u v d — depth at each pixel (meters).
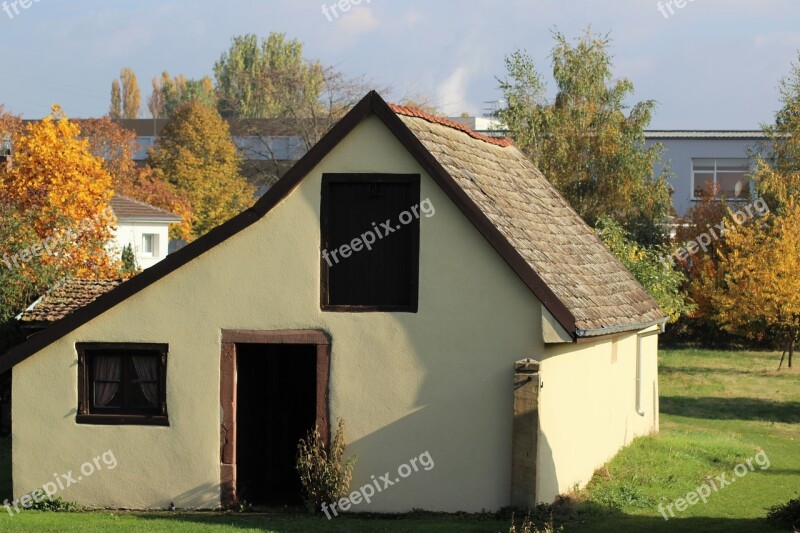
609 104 46.97
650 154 47.16
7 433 22.89
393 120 15.12
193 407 15.91
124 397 16.23
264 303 15.70
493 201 16.38
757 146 51.28
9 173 32.06
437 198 15.16
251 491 17.22
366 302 15.51
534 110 46.09
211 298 15.85
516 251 14.80
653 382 24.47
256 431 17.56
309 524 14.23
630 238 45.53
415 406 15.20
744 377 37.59
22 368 16.42
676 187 57.03
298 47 99.06
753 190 47.84
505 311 14.96
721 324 40.78
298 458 15.43
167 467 15.98
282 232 15.63
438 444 15.12
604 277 19.06
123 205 50.75
